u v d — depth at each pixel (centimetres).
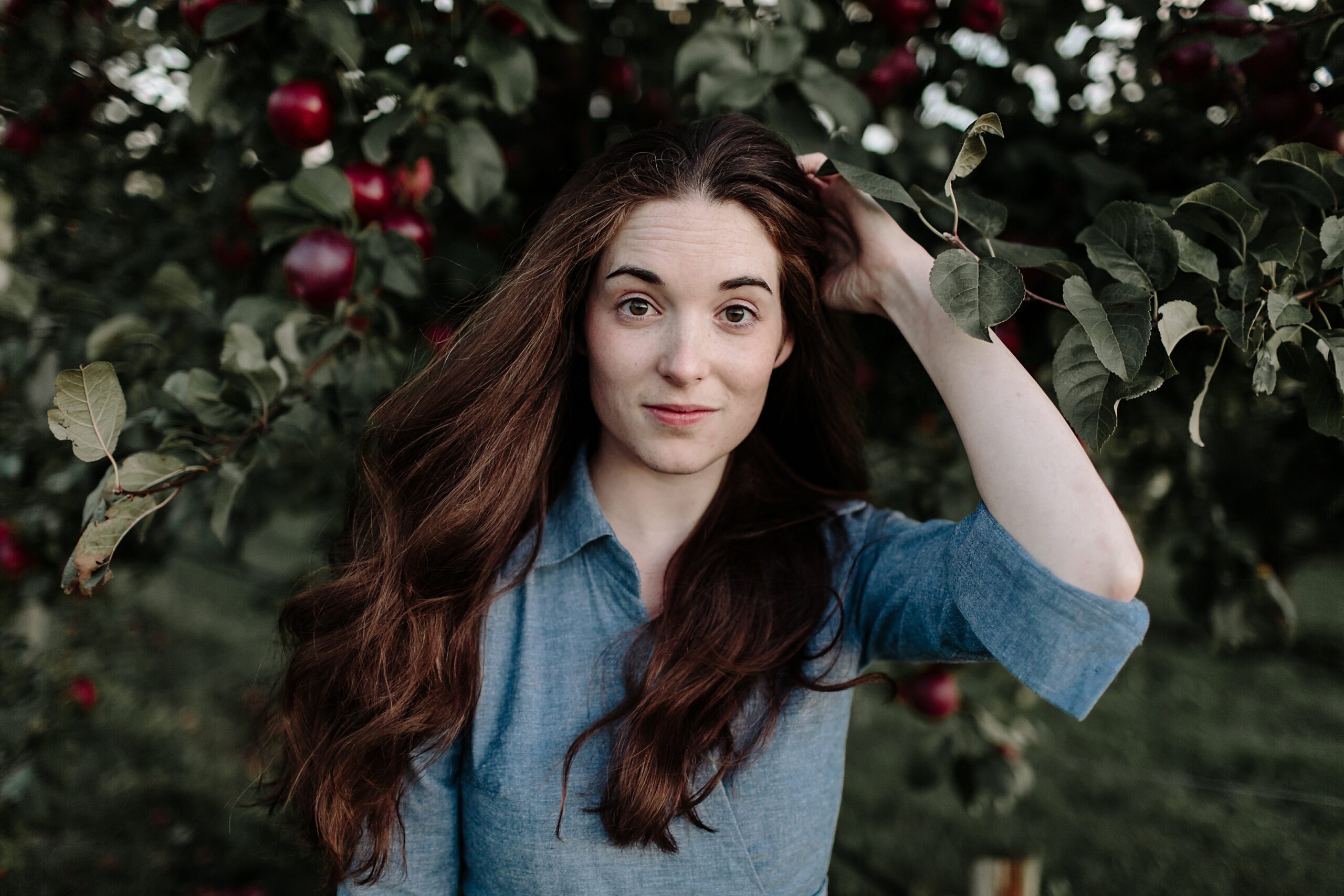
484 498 105
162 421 116
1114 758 390
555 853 98
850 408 125
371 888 104
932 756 211
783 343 108
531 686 103
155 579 497
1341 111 117
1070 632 83
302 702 108
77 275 187
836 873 297
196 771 329
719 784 100
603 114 197
